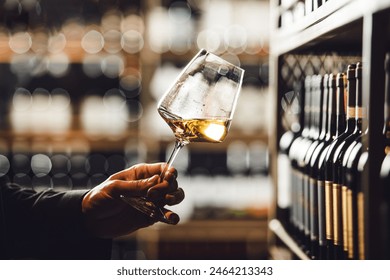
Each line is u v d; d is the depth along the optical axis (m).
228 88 0.95
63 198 1.16
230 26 2.73
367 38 0.74
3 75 2.85
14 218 1.18
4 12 2.80
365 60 0.74
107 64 2.92
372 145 0.74
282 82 1.39
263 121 2.66
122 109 2.91
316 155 1.09
